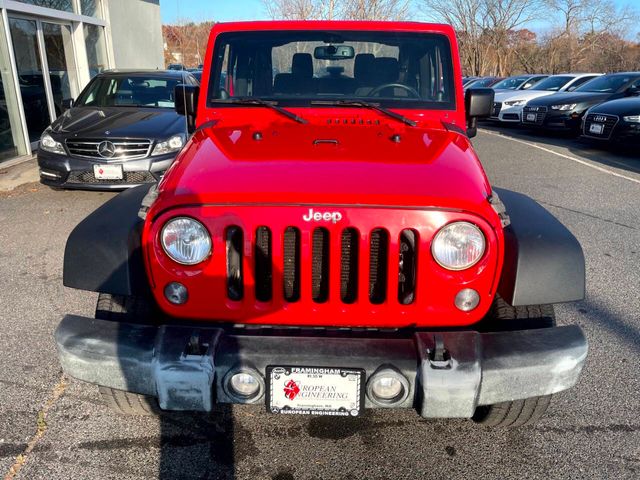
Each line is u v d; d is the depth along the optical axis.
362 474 2.57
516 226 2.41
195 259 2.23
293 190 2.21
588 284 4.62
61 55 11.47
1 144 9.09
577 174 9.09
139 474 2.54
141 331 2.26
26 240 5.62
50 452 2.66
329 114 3.29
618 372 3.35
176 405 2.18
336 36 3.46
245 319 2.31
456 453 2.70
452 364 2.10
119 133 6.61
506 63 41.38
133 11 15.75
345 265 2.33
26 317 3.98
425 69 3.45
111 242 2.38
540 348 2.17
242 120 3.32
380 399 2.18
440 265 2.21
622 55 39.97
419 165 2.46
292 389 2.16
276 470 2.59
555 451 2.70
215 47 3.50
